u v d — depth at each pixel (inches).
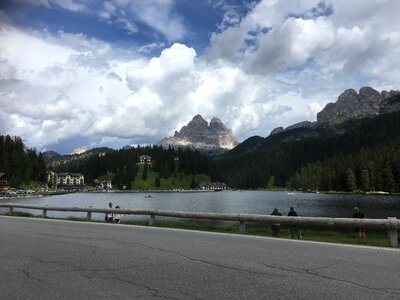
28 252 446.6
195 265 370.9
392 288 287.0
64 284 304.7
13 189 6796.3
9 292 283.4
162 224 807.7
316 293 275.6
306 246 478.0
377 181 6210.6
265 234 701.9
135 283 306.2
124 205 3917.3
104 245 495.2
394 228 496.4
